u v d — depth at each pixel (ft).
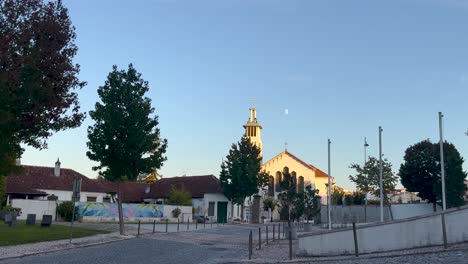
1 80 57.98
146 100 110.73
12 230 104.27
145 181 263.90
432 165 185.37
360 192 231.50
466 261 48.67
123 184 229.45
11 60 60.03
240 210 215.31
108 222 160.56
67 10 66.54
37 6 64.23
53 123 66.74
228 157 210.18
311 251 69.87
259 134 282.15
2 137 63.26
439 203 180.75
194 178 232.73
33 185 187.62
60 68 64.54
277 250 83.76
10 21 61.26
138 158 108.06
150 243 94.12
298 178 259.80
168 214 188.55
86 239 95.76
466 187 181.98
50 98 63.72
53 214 161.07
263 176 212.64
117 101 108.37
